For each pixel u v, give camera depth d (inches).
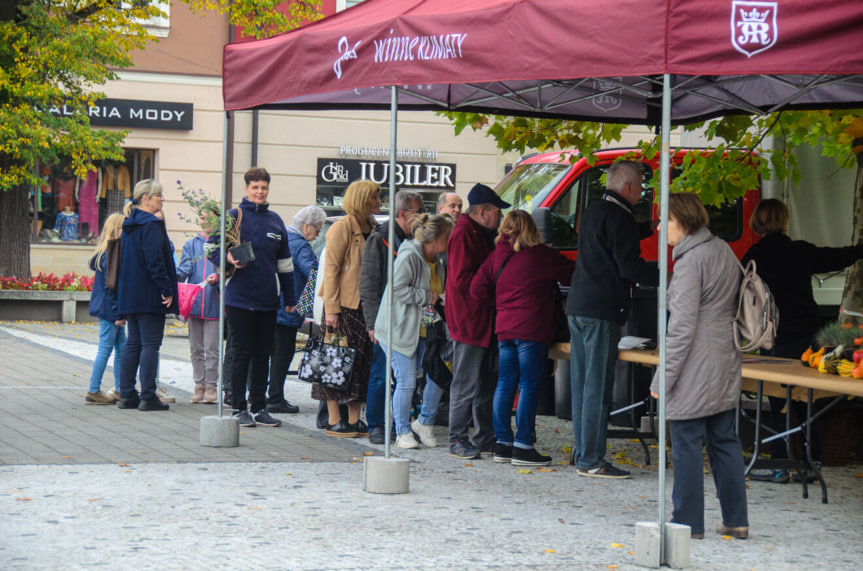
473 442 319.0
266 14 847.7
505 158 987.9
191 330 397.4
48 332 684.7
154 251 363.6
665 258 205.5
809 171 394.9
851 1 181.5
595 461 285.9
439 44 234.7
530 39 216.8
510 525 227.3
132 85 920.9
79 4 814.5
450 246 309.3
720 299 215.2
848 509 258.1
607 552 207.5
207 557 192.7
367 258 319.3
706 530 231.5
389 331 260.2
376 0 288.8
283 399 385.4
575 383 284.7
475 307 305.7
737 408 222.7
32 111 766.5
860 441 326.3
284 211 946.7
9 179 764.6
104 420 345.4
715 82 292.2
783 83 292.4
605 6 203.6
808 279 304.2
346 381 325.4
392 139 256.5
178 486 252.5
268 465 283.1
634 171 275.4
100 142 791.7
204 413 369.1
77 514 222.1
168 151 930.1
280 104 338.0
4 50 753.0
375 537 212.5
